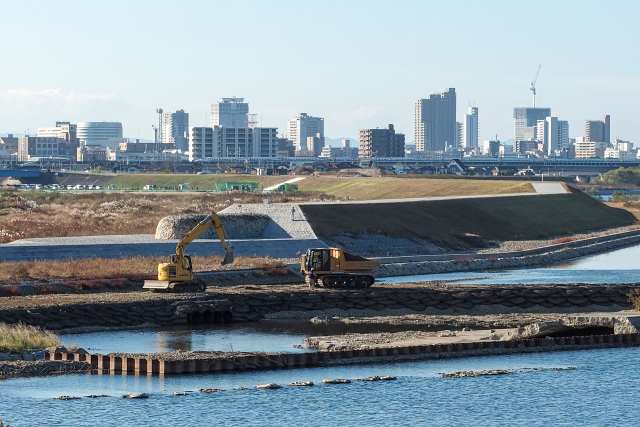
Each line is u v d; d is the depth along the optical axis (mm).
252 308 87812
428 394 55625
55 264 108625
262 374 60594
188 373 60438
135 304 83250
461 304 92000
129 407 52031
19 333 66688
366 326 81875
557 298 92750
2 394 54438
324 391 56125
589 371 61938
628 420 50719
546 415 51531
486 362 64875
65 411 51094
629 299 92188
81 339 74250
